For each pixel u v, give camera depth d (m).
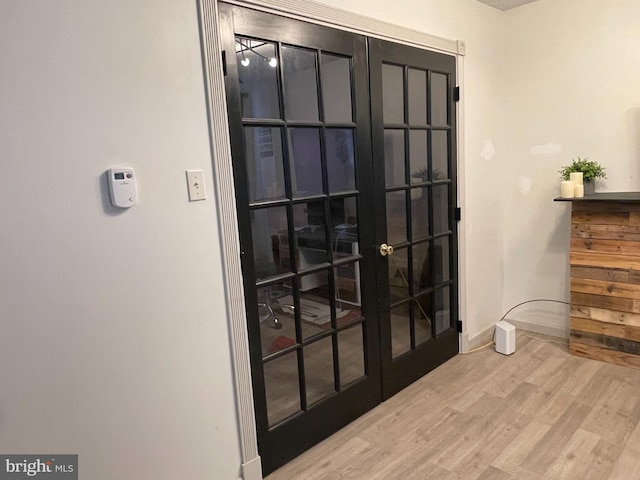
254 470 2.00
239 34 1.79
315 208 2.18
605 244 2.84
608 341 2.91
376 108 2.40
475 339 3.33
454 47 2.88
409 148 2.66
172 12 1.60
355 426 2.41
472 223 3.21
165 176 1.62
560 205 3.24
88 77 1.42
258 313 1.98
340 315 2.37
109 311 1.52
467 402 2.56
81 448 1.50
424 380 2.86
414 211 2.77
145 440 1.65
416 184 2.72
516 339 3.41
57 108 1.36
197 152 1.70
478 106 3.16
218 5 1.71
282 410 2.17
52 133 1.36
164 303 1.66
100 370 1.52
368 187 2.40
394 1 2.46
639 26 2.77
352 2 2.22
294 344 2.15
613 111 2.94
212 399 1.84
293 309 2.13
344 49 2.20
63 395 1.44
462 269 3.13
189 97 1.66
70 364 1.45
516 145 3.40
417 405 2.57
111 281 1.52
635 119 2.86
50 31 1.34
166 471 1.72
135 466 1.63
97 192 1.46
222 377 1.87
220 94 1.74
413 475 1.99
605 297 2.88
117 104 1.49
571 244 2.98
